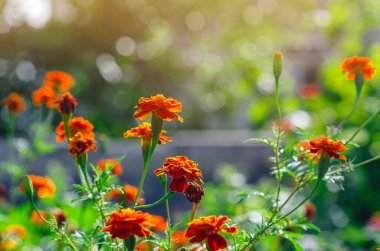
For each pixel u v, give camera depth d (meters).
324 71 6.94
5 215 3.92
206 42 11.37
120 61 11.15
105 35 11.40
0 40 11.23
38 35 11.20
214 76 10.87
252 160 7.45
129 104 10.87
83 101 10.75
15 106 4.00
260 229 1.95
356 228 5.18
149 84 11.46
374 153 5.84
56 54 11.27
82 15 11.41
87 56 11.00
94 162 6.58
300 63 10.73
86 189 1.99
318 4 11.20
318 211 5.46
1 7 11.17
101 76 10.99
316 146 1.90
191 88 11.48
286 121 5.27
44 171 6.71
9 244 3.24
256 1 11.20
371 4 7.02
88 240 1.92
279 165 2.16
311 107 6.46
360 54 6.89
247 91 8.38
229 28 11.01
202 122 11.09
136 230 1.56
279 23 11.27
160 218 2.26
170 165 1.77
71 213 2.85
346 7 7.15
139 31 11.49
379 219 4.80
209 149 7.45
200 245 1.92
